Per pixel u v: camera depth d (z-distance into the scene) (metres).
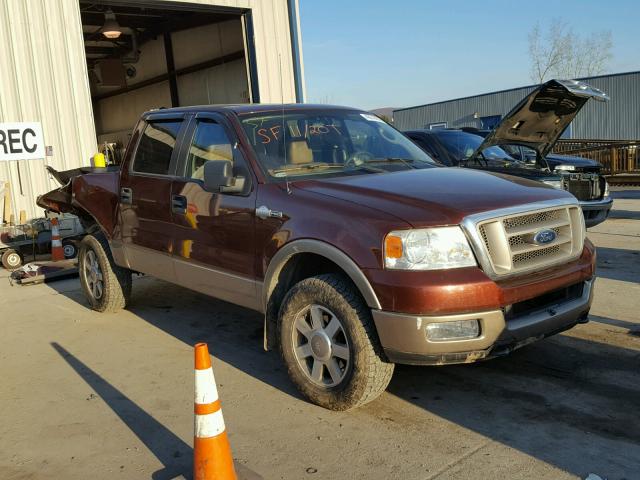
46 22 10.56
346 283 3.60
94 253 6.22
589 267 3.90
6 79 10.19
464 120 40.00
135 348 5.18
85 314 6.33
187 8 12.56
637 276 6.75
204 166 4.26
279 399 4.02
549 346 4.72
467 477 3.01
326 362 3.71
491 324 3.31
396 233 3.33
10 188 10.00
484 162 8.36
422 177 4.09
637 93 31.97
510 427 3.50
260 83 13.47
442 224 3.33
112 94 23.23
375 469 3.12
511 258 3.43
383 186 3.84
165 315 6.13
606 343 4.73
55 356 5.07
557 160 11.43
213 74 17.61
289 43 13.91
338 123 4.94
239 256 4.28
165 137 5.26
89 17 16.95
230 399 4.05
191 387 4.31
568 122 8.13
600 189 8.84
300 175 4.24
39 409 4.05
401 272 3.30
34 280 7.89
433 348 3.28
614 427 3.44
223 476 2.87
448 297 3.23
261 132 4.49
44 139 10.59
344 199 3.71
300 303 3.79
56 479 3.18
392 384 4.17
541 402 3.80
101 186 5.94
